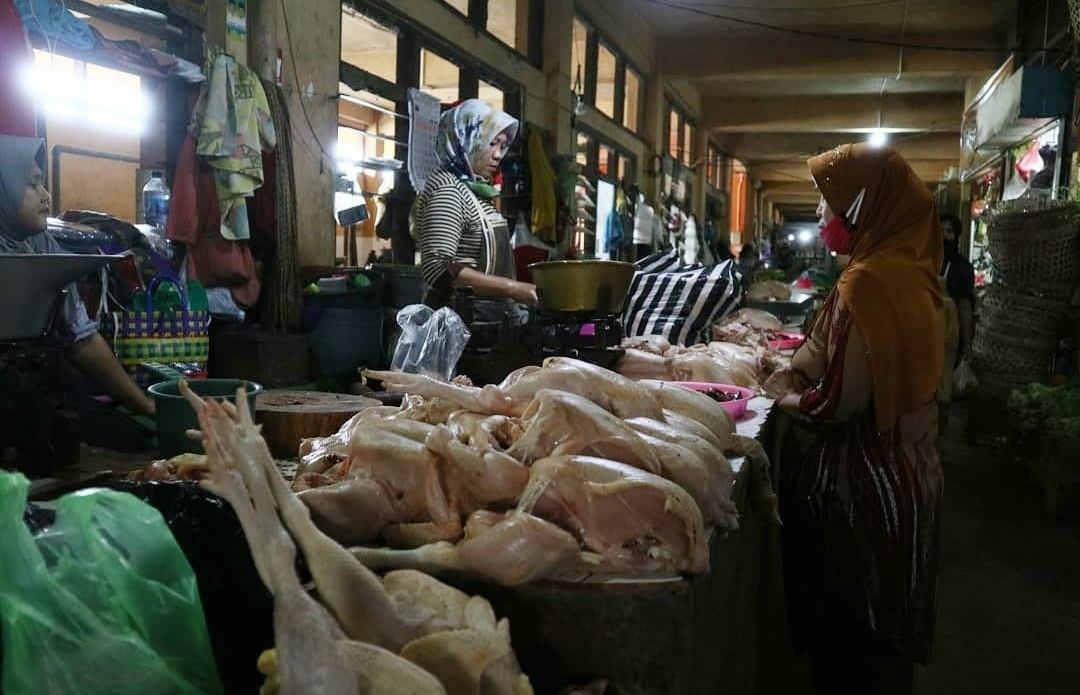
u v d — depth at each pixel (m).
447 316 2.88
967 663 3.57
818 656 2.83
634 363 3.20
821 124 18.41
